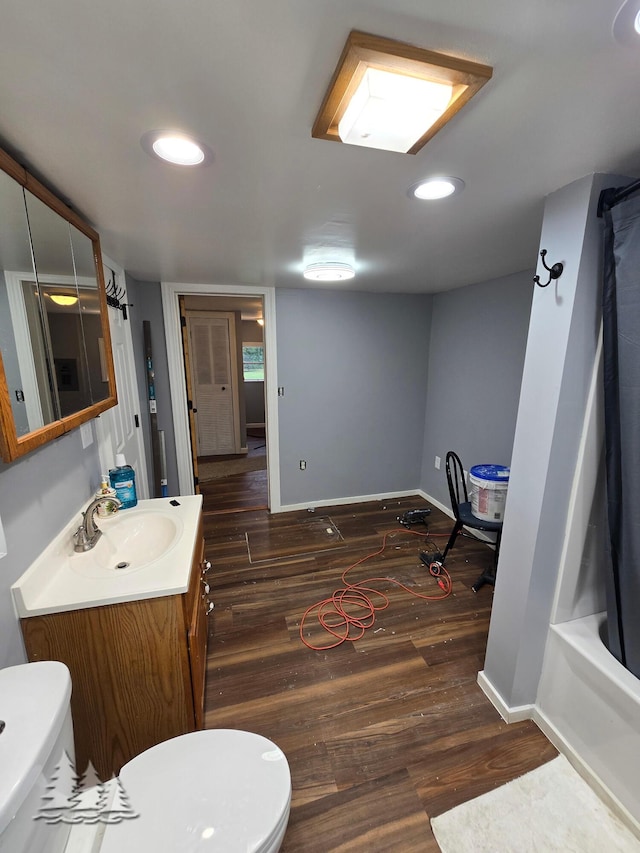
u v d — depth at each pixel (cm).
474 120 83
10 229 95
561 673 143
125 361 227
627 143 93
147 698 124
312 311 322
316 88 73
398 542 297
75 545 136
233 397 548
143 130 87
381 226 155
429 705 161
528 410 137
